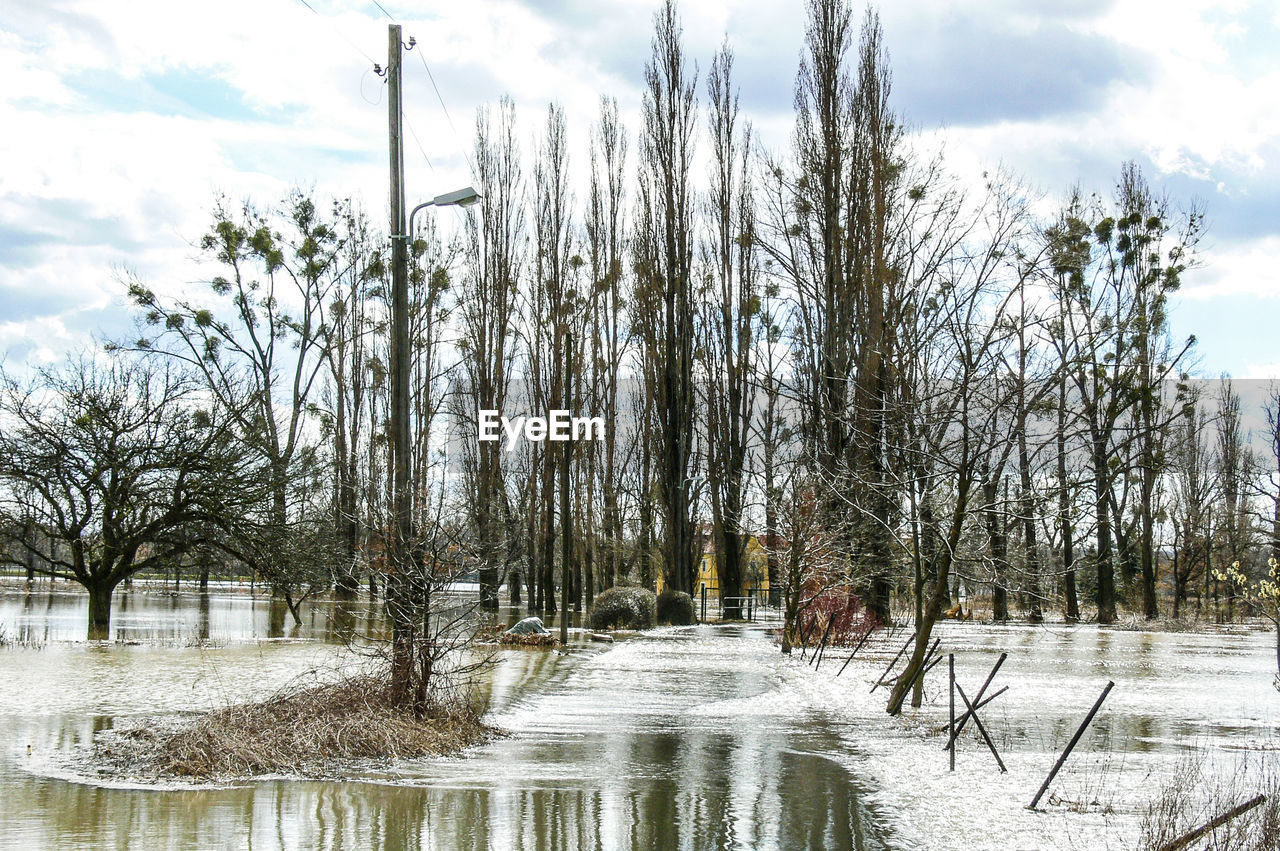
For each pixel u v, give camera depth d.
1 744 11.02
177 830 7.83
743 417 42.97
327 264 43.69
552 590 45.41
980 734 13.37
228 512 26.80
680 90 41.91
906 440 15.12
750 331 42.69
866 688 18.25
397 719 11.52
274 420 41.56
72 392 26.02
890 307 25.94
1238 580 20.20
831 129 31.38
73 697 14.65
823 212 31.31
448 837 7.89
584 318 49.31
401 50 13.47
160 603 40.84
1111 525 43.06
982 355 14.59
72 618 31.05
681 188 41.62
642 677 19.73
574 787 9.75
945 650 26.97
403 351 13.01
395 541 12.33
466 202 13.35
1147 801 9.38
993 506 14.05
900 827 8.44
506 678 19.02
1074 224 24.05
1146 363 34.03
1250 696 18.12
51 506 26.22
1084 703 16.80
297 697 12.11
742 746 12.20
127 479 26.06
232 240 40.66
